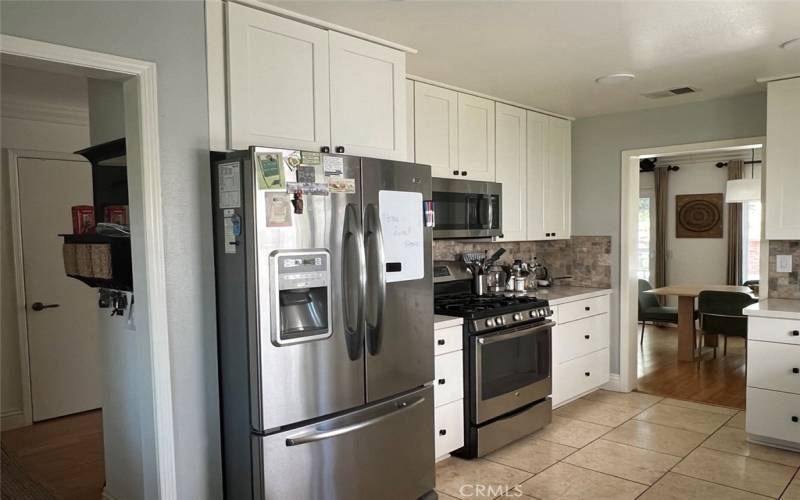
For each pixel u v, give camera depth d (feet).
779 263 13.12
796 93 11.81
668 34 9.39
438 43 9.66
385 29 8.96
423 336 9.34
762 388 11.49
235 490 7.64
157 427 7.12
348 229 7.99
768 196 12.25
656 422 13.21
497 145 13.70
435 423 10.46
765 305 12.04
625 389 15.69
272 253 7.17
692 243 25.91
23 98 13.44
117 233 8.00
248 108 7.76
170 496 7.21
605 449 11.60
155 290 7.05
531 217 14.88
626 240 15.62
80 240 8.70
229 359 7.57
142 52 6.91
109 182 8.71
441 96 12.18
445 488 9.92
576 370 14.40
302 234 7.47
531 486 9.96
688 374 17.65
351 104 9.04
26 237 13.99
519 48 9.97
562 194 16.15
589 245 16.35
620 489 9.81
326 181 7.74
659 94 13.48
